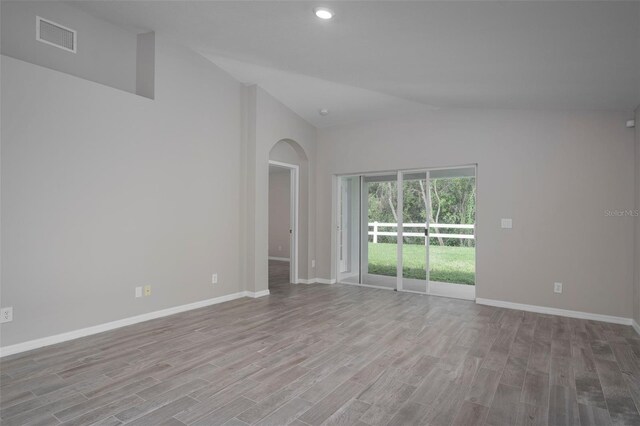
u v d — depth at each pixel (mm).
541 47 2691
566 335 3752
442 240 5738
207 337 3611
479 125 5137
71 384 2574
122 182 3965
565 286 4531
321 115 6152
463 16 2387
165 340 3521
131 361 2996
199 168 4832
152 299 4262
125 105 3996
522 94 4051
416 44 3053
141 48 4430
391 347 3361
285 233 9859
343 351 3254
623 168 4250
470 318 4352
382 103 5473
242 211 5477
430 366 2938
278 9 2904
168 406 2283
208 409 2252
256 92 5391
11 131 3131
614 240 4281
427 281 5734
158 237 4328
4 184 3090
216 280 5055
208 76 4965
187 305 4664
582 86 3479
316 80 4957
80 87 3609
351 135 6359
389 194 6141
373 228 6332
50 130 3379
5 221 3098
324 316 4406
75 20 3906
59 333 3443
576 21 2207
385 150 6000
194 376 2721
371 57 3631
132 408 2256
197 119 4812
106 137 3820
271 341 3504
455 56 3172
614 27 2219
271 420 2137
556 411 2270
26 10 3543
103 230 3791
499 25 2436
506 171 4922
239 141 5465
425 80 4102
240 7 3061
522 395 2469
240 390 2506
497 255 4961
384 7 2471
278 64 4527
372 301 5188
